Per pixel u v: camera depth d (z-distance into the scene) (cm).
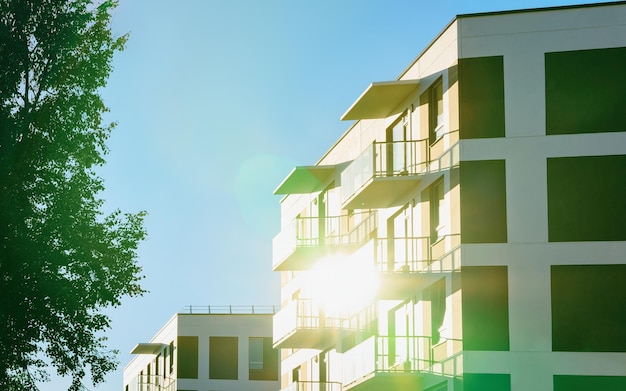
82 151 3628
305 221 5050
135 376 8562
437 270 3353
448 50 3344
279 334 4844
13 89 3581
